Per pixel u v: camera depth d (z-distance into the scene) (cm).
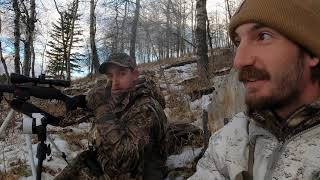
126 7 1095
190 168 160
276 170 46
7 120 158
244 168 52
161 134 144
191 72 408
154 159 143
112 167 133
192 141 179
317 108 45
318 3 44
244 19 46
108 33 1184
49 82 144
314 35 43
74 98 146
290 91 45
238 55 46
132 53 1121
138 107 137
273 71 45
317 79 45
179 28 1415
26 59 675
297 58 44
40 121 140
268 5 44
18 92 141
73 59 1297
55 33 1181
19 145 216
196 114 228
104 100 138
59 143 209
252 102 46
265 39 45
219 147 56
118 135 130
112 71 137
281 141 47
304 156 45
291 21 43
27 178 177
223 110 152
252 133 51
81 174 142
